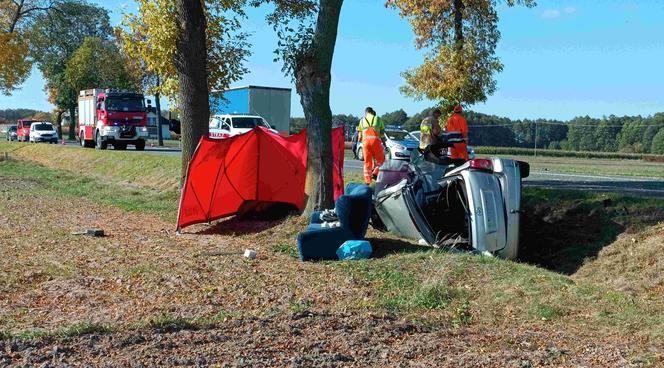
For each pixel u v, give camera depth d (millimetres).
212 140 14516
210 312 7945
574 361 6121
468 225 11047
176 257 11578
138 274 10125
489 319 7820
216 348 6309
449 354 6297
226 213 15758
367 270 10141
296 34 13617
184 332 6836
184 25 18109
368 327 7180
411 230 12250
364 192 11633
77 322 7438
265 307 8289
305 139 15219
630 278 10008
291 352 6215
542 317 7816
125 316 7777
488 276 9344
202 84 18547
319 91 13742
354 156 31656
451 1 23594
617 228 11367
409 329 7246
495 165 11367
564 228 12180
